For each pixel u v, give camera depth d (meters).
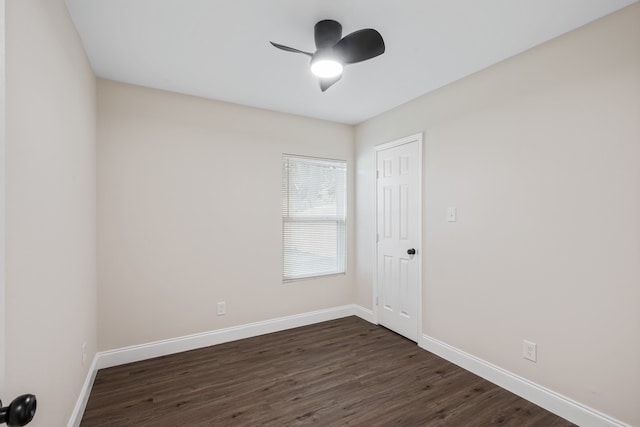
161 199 2.82
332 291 3.81
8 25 1.01
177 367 2.60
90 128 2.30
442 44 2.10
